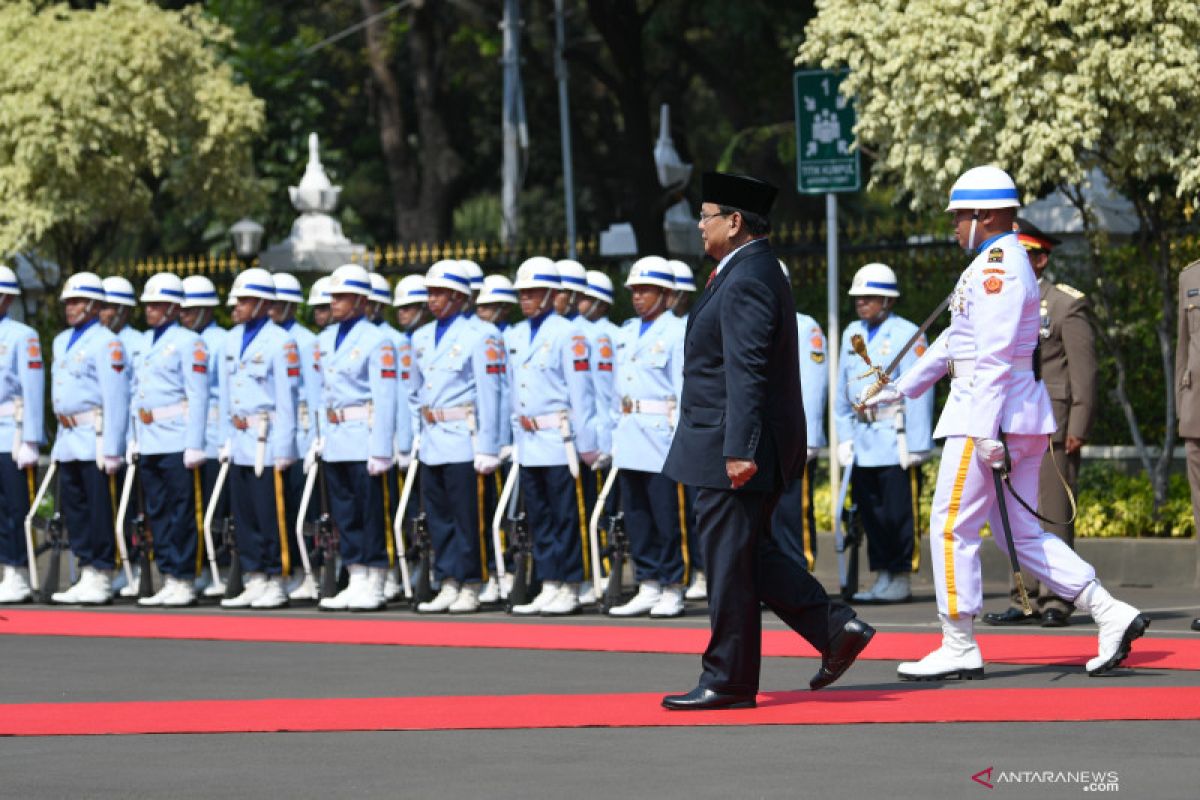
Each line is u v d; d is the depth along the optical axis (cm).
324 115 10531
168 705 2594
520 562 3909
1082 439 3453
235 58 8956
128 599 4497
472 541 3975
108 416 4256
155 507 4291
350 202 10894
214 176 6069
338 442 4109
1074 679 2636
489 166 10775
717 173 2433
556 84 9638
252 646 3362
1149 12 3888
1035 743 2128
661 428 3756
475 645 3288
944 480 2650
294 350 4209
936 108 4069
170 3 9106
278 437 4181
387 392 4066
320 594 4175
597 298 3966
